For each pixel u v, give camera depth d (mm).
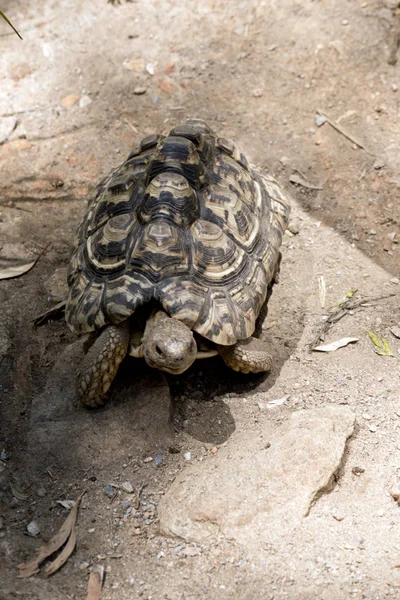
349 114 5156
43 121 5180
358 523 2920
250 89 5363
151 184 3408
